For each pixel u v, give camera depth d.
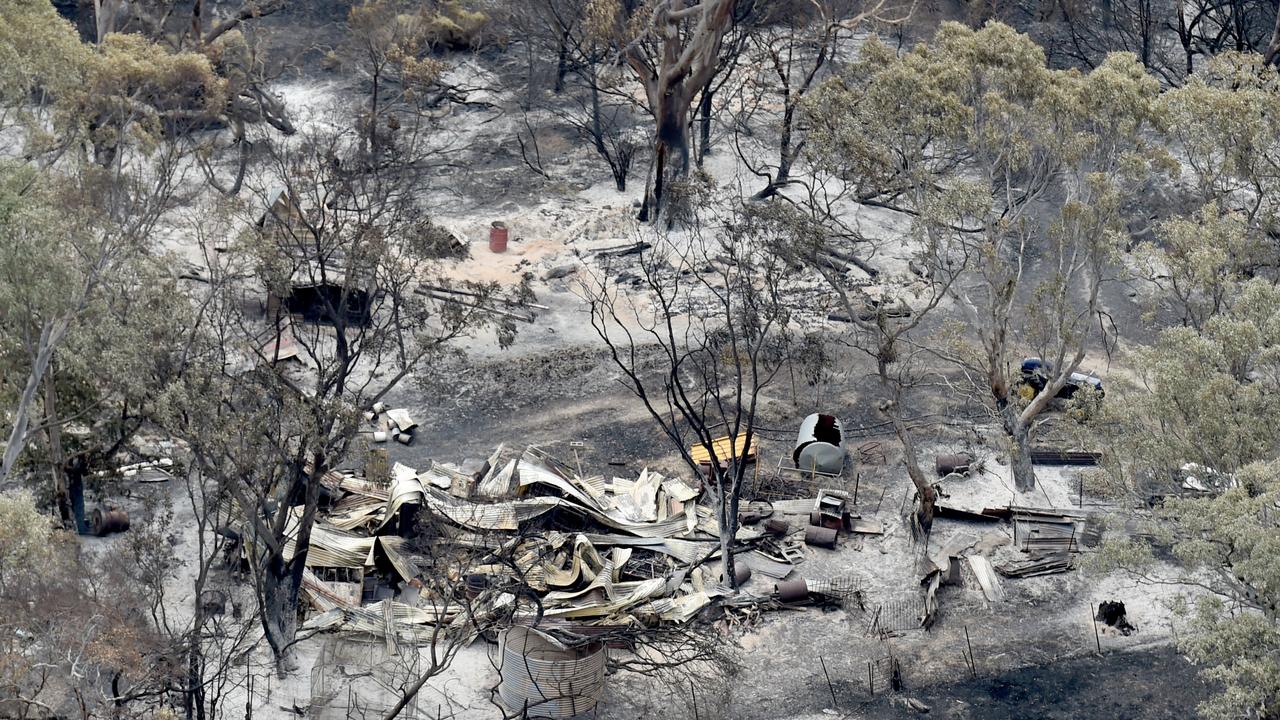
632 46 85.75
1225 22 101.62
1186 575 52.53
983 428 68.50
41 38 62.97
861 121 61.72
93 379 53.16
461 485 61.09
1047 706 52.09
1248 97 61.56
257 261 58.50
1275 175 62.72
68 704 46.50
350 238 59.59
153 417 48.91
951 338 64.31
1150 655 54.62
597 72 104.81
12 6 63.12
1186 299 63.88
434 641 46.28
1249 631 43.00
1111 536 53.88
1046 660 54.31
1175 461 50.97
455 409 69.62
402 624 53.06
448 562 51.00
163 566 48.56
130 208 61.31
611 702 51.38
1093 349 75.88
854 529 60.84
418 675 47.81
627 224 88.75
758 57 97.25
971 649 54.78
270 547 49.84
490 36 112.94
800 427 68.56
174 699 47.53
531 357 73.94
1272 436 49.47
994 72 61.78
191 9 111.19
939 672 53.56
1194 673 53.59
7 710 43.19
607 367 73.44
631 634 49.00
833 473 64.19
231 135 94.06
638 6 94.44
